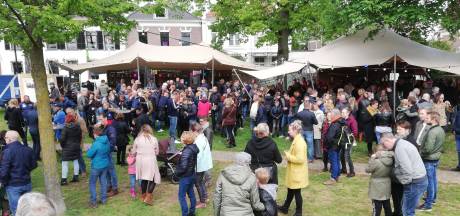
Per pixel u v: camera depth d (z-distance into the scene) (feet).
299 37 71.36
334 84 64.64
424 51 49.47
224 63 64.08
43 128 22.22
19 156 19.60
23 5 18.63
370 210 22.54
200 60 63.31
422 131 22.40
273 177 19.65
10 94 75.10
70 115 28.14
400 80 56.59
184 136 21.22
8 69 119.34
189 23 127.44
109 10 21.34
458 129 29.48
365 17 41.09
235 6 63.62
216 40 74.38
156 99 46.62
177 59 63.26
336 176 27.50
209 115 43.78
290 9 61.62
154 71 75.10
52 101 46.50
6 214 21.90
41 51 21.83
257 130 19.83
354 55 51.13
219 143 41.50
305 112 33.12
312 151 33.53
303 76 71.20
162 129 48.60
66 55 120.16
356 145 39.24
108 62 65.26
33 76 21.90
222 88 60.85
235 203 15.06
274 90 54.49
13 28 19.81
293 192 21.45
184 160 20.66
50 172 22.36
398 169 17.97
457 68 45.16
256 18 61.72
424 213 21.67
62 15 20.18
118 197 25.66
